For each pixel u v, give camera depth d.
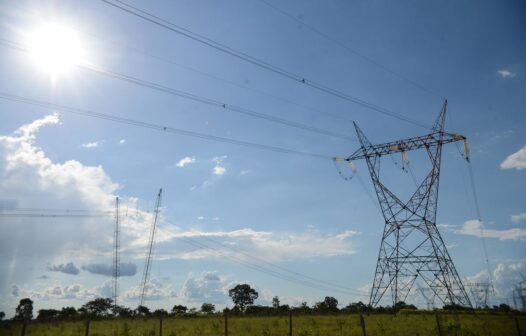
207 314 83.56
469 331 38.16
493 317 60.25
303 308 86.94
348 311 83.88
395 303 73.75
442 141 70.69
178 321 63.53
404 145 73.81
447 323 45.62
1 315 39.88
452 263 72.19
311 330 42.22
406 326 45.50
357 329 42.97
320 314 80.19
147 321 66.50
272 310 86.62
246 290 152.50
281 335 37.69
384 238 76.25
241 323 53.38
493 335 36.78
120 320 70.38
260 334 39.06
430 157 72.81
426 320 54.69
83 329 47.03
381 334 38.66
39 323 57.78
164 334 40.41
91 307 92.19
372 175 75.62
